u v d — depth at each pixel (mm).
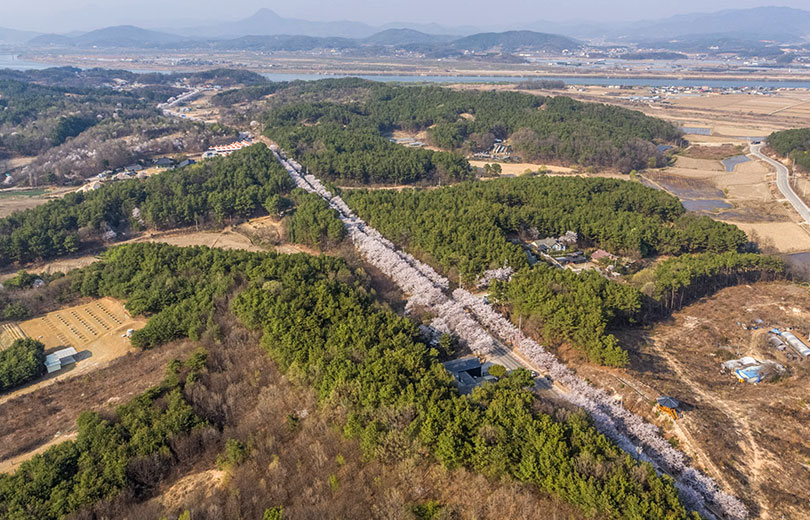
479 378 118188
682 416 102875
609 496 73562
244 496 82438
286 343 116250
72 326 143875
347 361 107125
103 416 103125
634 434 98875
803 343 125250
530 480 80312
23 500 81562
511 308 144375
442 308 140500
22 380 119312
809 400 105000
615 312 135125
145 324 142625
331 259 166250
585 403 103875
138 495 85812
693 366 120688
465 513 77375
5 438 101125
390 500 77875
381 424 91625
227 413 103000
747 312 140875
